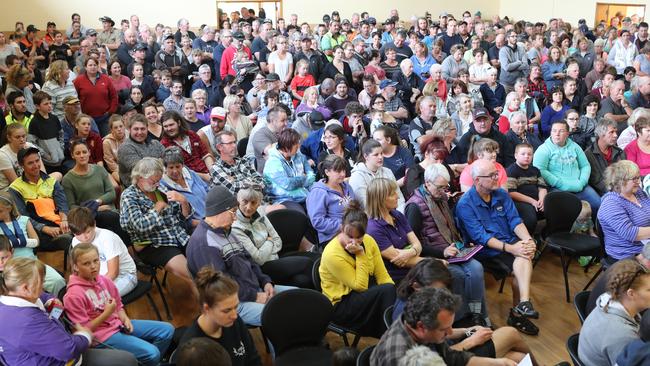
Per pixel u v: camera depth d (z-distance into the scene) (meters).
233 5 14.48
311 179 5.12
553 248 4.62
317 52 9.54
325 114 6.91
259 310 3.46
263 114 6.75
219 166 4.96
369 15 15.76
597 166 5.50
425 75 9.59
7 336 2.69
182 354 2.33
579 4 15.33
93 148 5.92
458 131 6.54
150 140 5.57
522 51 10.29
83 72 7.67
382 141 5.29
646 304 2.66
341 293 3.47
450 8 16.56
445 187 4.20
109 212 4.35
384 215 3.90
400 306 3.01
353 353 2.69
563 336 3.98
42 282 2.79
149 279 4.71
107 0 13.24
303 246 4.51
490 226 4.26
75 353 2.79
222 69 9.59
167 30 11.34
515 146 5.78
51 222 4.57
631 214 4.19
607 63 10.19
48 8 12.86
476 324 3.55
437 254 4.10
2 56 9.43
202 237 3.55
